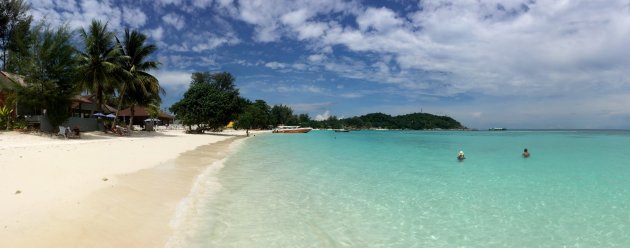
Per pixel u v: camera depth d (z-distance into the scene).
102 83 31.56
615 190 11.75
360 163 18.39
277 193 10.59
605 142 43.53
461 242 6.95
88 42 30.70
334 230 7.44
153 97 40.88
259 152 24.27
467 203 9.82
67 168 11.53
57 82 25.22
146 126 43.28
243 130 83.12
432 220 8.26
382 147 31.55
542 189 11.85
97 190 8.91
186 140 33.38
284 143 36.75
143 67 38.78
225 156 20.69
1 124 24.72
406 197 10.42
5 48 35.56
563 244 6.92
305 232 7.25
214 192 10.45
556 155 24.36
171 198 9.23
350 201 9.83
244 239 6.73
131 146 22.27
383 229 7.59
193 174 13.16
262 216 8.21
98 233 6.25
